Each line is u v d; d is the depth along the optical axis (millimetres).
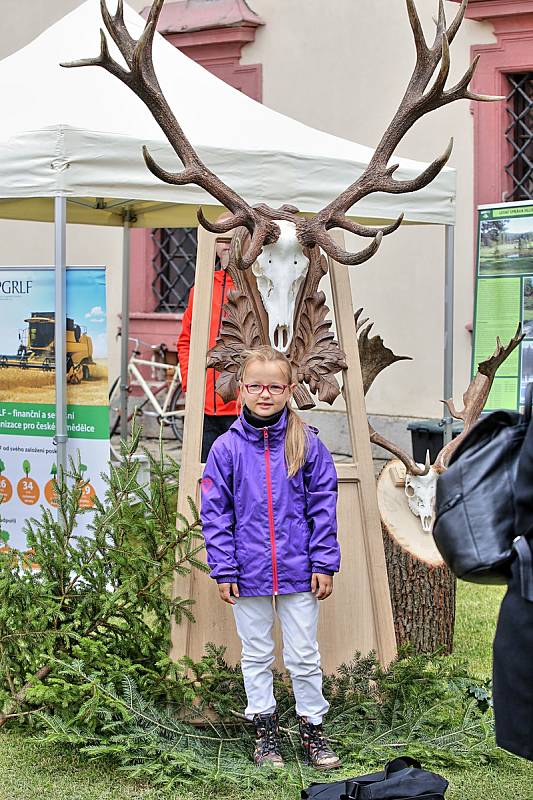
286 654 4098
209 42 10531
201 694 4277
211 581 4438
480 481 2801
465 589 6906
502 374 6219
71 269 4977
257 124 5961
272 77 10297
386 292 9922
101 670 4262
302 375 4539
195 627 4418
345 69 9906
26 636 4320
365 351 5336
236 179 5375
